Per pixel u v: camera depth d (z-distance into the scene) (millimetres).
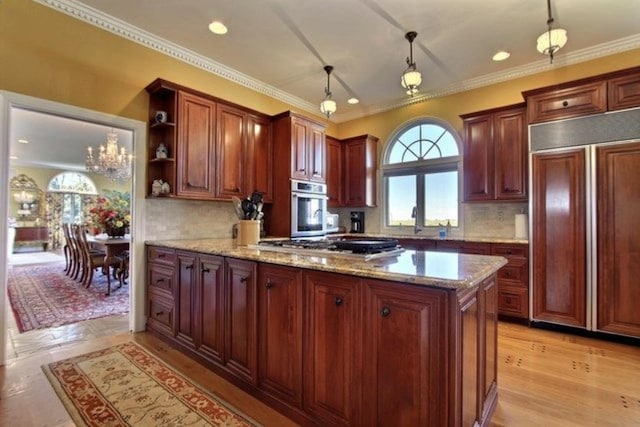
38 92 2461
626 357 2453
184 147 3053
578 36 3035
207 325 2324
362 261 1726
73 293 4430
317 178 4199
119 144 5785
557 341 2779
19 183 9570
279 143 3916
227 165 3434
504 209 3898
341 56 3445
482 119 3746
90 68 2727
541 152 3092
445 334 1229
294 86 4277
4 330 2287
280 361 1812
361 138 4883
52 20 2535
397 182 4891
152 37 3064
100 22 2764
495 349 1834
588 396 1931
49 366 2268
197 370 2252
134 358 2420
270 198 3928
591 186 2826
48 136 5590
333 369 1574
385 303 1400
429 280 1242
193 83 3459
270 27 2914
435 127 4516
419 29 2932
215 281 2260
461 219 4203
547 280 3047
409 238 4098
